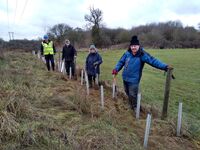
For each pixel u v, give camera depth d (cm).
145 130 526
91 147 442
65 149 425
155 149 498
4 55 1684
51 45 1356
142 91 1190
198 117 862
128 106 712
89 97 754
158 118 662
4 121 463
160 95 1150
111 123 557
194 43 6334
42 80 938
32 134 446
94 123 530
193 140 571
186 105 1006
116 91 888
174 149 512
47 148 427
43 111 582
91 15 6281
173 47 6219
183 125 621
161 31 6962
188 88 1364
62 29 6075
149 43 6353
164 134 568
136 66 641
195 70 2191
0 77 803
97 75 1032
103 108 664
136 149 471
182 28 7088
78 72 1342
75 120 550
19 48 4253
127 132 539
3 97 591
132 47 630
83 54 4103
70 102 650
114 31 6800
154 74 1903
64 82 985
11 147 417
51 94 722
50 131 475
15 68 1220
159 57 3506
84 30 6309
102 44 6347
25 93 673
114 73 672
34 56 2408
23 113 525
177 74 1939
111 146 452
